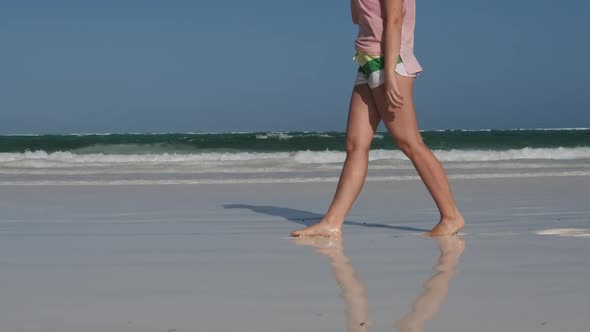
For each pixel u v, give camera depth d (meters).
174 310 2.33
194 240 4.25
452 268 3.11
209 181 10.29
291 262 3.33
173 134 41.09
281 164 15.34
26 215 5.92
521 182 9.84
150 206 6.79
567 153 21.03
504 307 2.32
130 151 24.64
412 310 2.30
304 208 6.64
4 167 14.16
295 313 2.27
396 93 4.42
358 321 2.16
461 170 13.15
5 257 3.55
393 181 10.01
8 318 2.23
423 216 5.83
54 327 2.12
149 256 3.56
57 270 3.14
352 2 4.65
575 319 2.16
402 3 4.47
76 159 17.83
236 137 30.33
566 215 5.71
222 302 2.44
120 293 2.61
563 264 3.19
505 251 3.63
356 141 4.58
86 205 6.88
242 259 3.44
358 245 3.98
